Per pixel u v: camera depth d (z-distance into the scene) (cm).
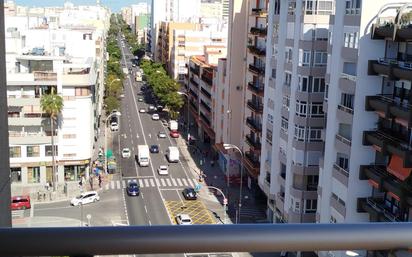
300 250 292
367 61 2758
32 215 4581
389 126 2738
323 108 3403
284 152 3969
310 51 3525
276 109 4084
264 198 5147
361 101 2788
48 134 5341
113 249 287
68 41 6738
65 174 5559
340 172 2959
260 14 5019
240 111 5803
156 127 8494
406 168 2462
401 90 2659
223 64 6256
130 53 18412
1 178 484
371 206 2784
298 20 3616
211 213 4841
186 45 10500
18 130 5266
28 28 6969
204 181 5844
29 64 5381
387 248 295
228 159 5778
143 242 285
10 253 283
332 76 3058
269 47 4275
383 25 2705
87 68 5550
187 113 9288
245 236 288
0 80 487
